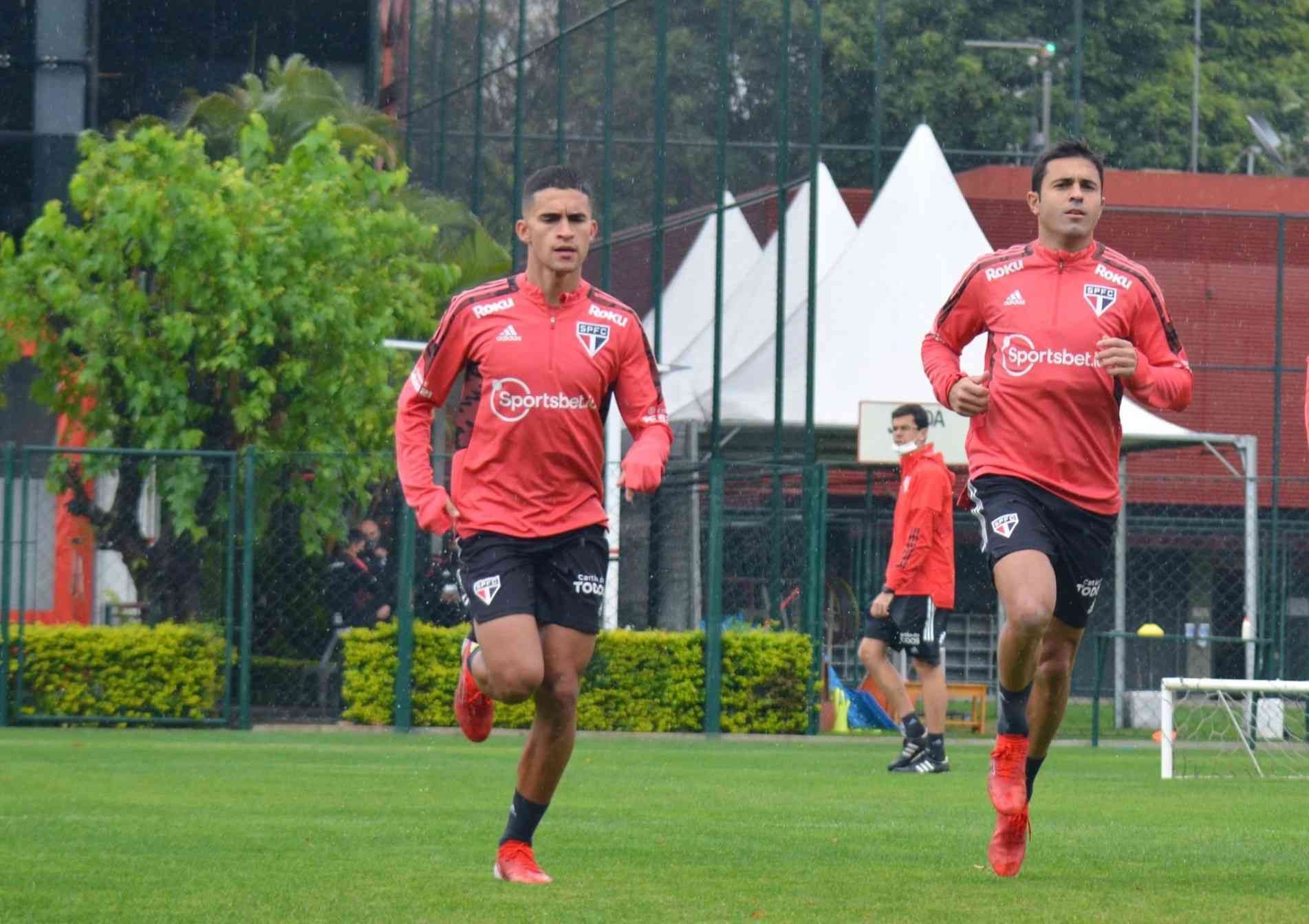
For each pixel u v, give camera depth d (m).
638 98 46.91
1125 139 80.19
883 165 55.78
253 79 48.09
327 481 33.78
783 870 12.66
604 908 10.51
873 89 57.25
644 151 46.59
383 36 63.84
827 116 56.81
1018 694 12.38
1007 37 65.06
